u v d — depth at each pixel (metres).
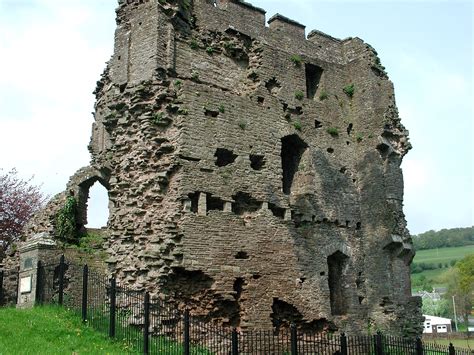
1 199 35.31
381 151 26.00
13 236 34.75
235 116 21.52
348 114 26.94
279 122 23.30
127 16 21.91
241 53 23.62
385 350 21.75
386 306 24.02
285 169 24.80
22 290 19.62
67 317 16.56
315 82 26.92
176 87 20.36
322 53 27.08
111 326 15.62
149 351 14.92
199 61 22.03
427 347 23.06
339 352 22.02
